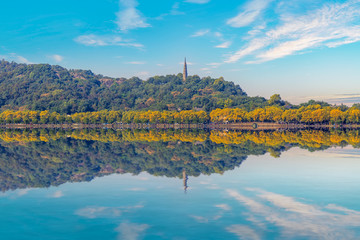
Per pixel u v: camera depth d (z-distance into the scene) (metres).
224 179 51.91
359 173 55.31
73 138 158.75
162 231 29.81
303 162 68.69
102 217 33.56
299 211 34.88
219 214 34.09
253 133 198.88
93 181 51.41
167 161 73.31
